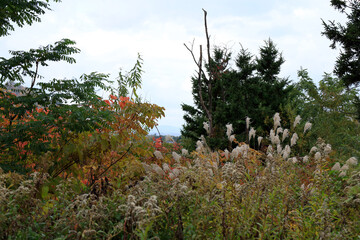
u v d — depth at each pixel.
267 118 14.66
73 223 2.81
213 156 5.39
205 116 18.78
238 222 3.22
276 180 4.21
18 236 2.57
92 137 5.29
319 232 3.14
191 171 4.08
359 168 5.17
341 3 17.38
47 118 4.78
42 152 4.77
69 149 4.84
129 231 2.95
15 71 5.45
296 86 25.48
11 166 4.77
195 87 20.28
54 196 4.16
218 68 18.41
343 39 17.09
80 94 5.22
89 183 5.38
